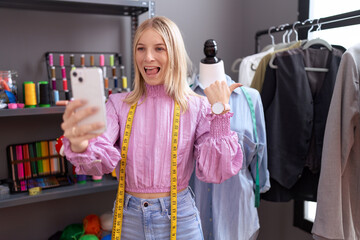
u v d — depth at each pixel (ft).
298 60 5.24
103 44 7.35
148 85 3.58
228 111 3.19
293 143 5.31
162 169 3.34
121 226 3.43
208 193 4.78
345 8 6.12
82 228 6.88
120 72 7.22
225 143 3.15
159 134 3.38
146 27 3.34
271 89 5.43
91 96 2.49
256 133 4.85
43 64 6.83
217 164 3.23
